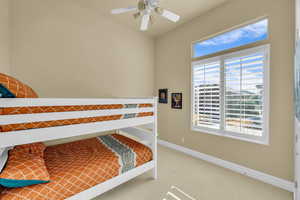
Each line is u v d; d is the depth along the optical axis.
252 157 2.13
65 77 2.49
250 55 2.14
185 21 3.03
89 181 1.37
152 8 1.74
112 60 3.07
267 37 1.97
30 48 2.16
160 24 3.14
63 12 2.44
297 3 1.53
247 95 2.17
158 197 1.70
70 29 2.52
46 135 1.23
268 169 1.97
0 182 0.96
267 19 2.00
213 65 2.66
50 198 1.15
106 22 2.96
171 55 3.44
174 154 3.02
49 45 2.33
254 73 2.08
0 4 1.81
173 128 3.41
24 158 1.21
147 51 3.72
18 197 1.02
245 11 2.17
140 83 3.59
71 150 1.85
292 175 1.77
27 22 2.13
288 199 1.65
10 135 1.06
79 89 2.65
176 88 3.33
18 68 2.07
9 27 1.97
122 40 3.23
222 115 2.51
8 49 1.96
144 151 1.96
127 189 1.84
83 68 2.69
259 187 1.88
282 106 1.84
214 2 2.42
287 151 1.81
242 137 2.27
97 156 1.65
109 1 2.50
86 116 1.46
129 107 1.83
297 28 1.51
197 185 1.93
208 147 2.70
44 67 2.29
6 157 1.19
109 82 3.04
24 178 1.03
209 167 2.44
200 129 2.88
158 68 3.79
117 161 1.63
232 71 2.35
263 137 2.03
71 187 1.26
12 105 1.05
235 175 2.18
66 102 1.33
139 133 2.35
